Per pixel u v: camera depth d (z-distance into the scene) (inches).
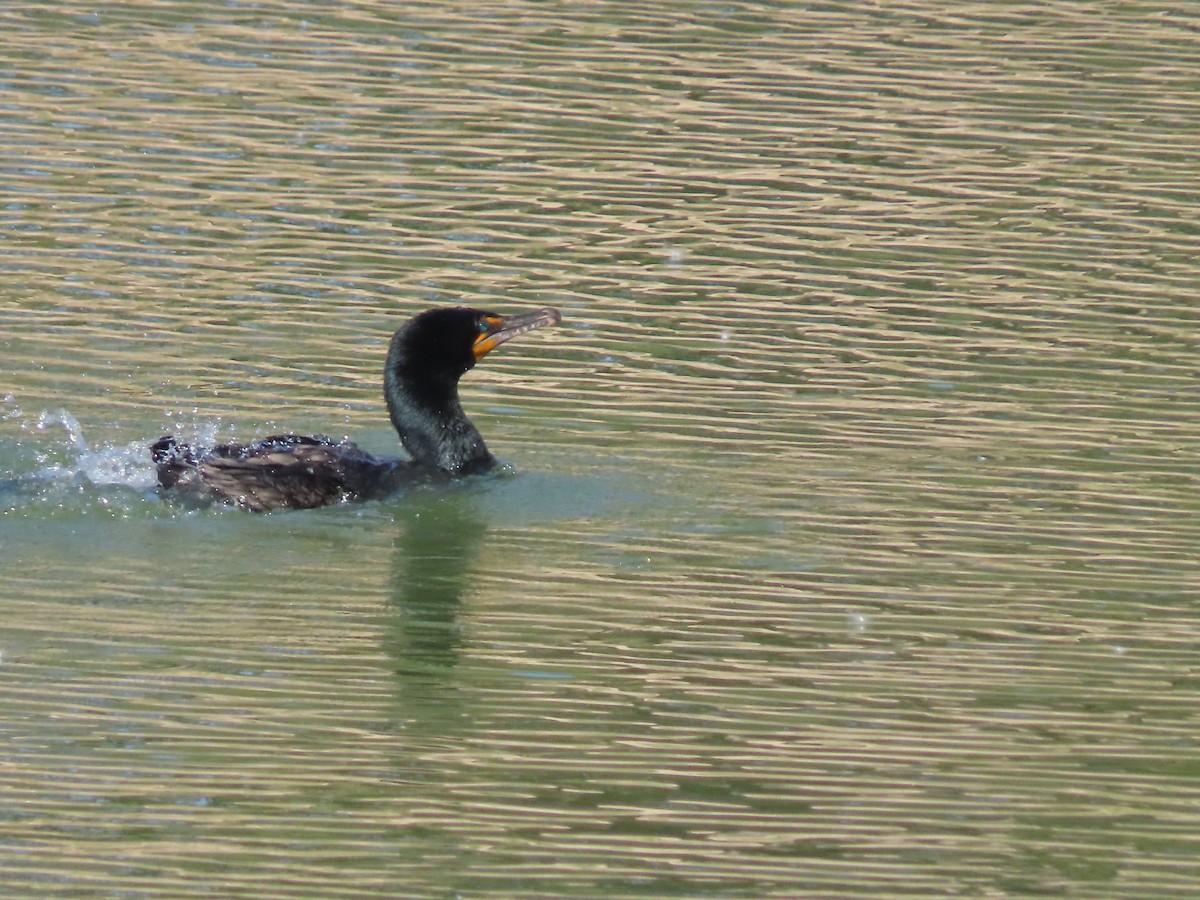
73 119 968.9
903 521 612.1
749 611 550.0
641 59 1074.7
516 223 873.5
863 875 420.8
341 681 504.1
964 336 765.9
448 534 601.3
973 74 1056.2
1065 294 807.7
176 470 621.6
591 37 1108.5
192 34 1099.9
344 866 418.3
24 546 579.2
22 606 540.4
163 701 489.4
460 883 413.7
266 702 492.1
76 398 687.1
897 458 660.1
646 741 476.4
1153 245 856.3
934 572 576.7
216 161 928.9
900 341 761.6
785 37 1111.6
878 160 946.7
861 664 519.5
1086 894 414.0
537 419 693.3
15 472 626.8
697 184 917.2
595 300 797.2
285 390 709.9
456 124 981.8
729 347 754.2
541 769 462.3
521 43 1098.7
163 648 518.9
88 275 799.7
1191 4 1178.6
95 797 442.9
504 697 497.4
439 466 645.9
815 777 461.1
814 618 546.6
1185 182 925.2
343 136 964.6
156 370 714.8
